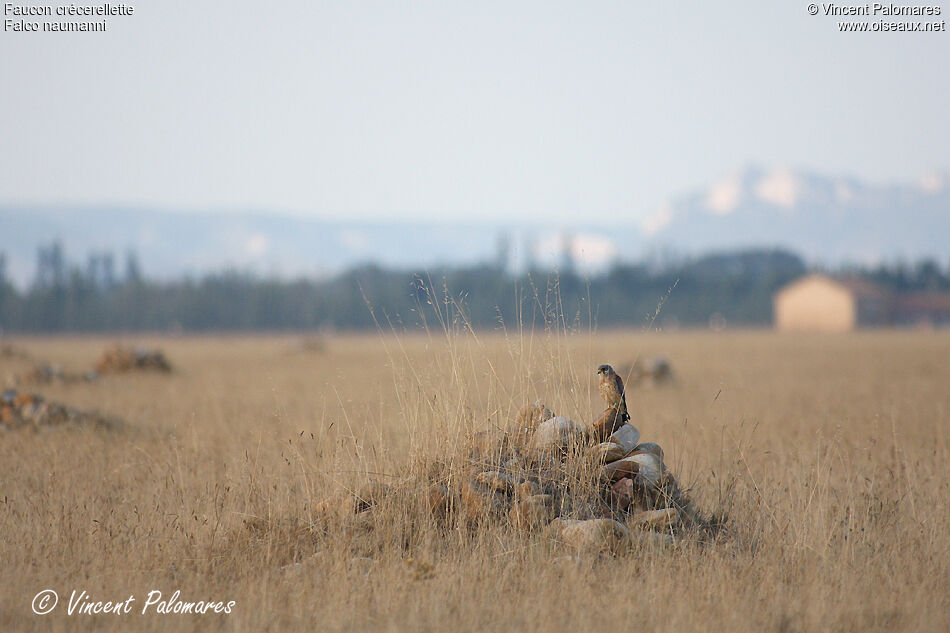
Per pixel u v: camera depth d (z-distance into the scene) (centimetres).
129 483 3538
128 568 2580
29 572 2517
